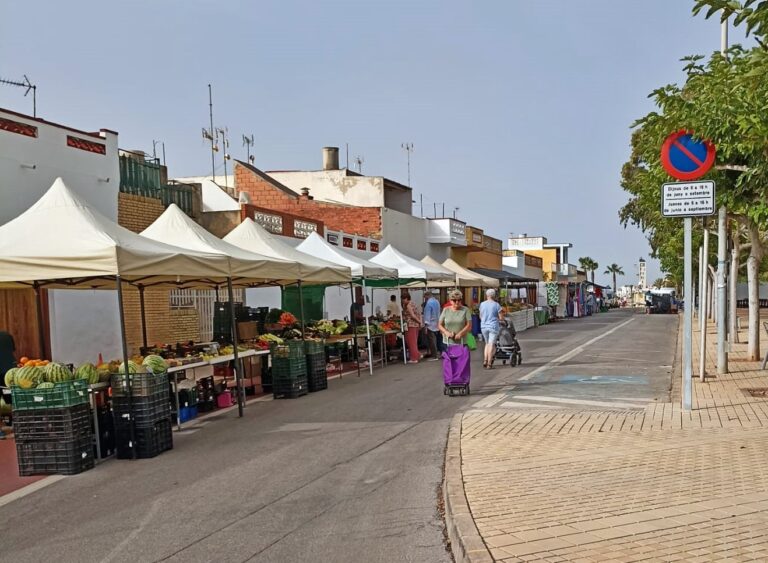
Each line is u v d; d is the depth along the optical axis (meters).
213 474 7.89
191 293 18.91
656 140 10.70
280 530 5.97
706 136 8.77
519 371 16.78
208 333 19.59
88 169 15.29
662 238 27.75
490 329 17.66
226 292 20.05
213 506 6.69
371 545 5.57
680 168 9.37
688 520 5.20
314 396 13.82
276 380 13.67
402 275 20.72
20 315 13.32
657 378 14.87
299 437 9.76
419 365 19.36
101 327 15.46
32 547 5.75
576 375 15.72
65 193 9.62
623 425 9.12
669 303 71.62
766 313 51.16
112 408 8.99
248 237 15.11
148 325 17.06
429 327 21.14
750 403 10.55
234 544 5.67
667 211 9.75
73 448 8.08
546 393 12.89
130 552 5.56
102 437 8.93
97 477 7.96
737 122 7.75
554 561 4.54
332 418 11.19
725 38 13.91
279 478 7.62
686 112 8.87
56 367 8.17
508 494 6.16
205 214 20.86
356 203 37.19
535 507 5.73
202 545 5.67
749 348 17.09
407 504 6.59
